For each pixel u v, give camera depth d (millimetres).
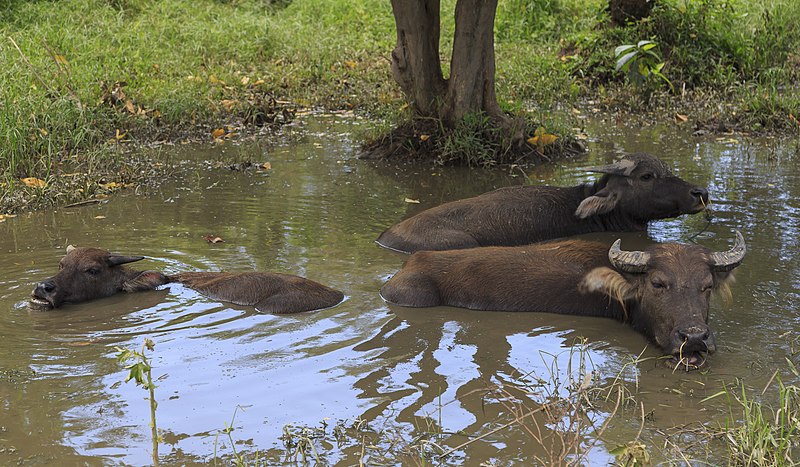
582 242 7195
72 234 8430
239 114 13539
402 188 10016
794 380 5434
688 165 10578
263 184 10188
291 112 13664
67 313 6676
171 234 8414
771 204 9016
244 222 8797
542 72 15430
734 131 12398
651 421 4988
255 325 6395
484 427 4930
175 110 12805
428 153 11305
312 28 18953
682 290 5961
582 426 4934
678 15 15875
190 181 10336
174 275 7309
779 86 14844
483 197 8617
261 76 15359
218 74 15141
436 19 11422
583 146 11555
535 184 10031
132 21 18203
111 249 7977
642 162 8445
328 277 7328
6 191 9586
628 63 14109
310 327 6363
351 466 4523
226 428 4637
